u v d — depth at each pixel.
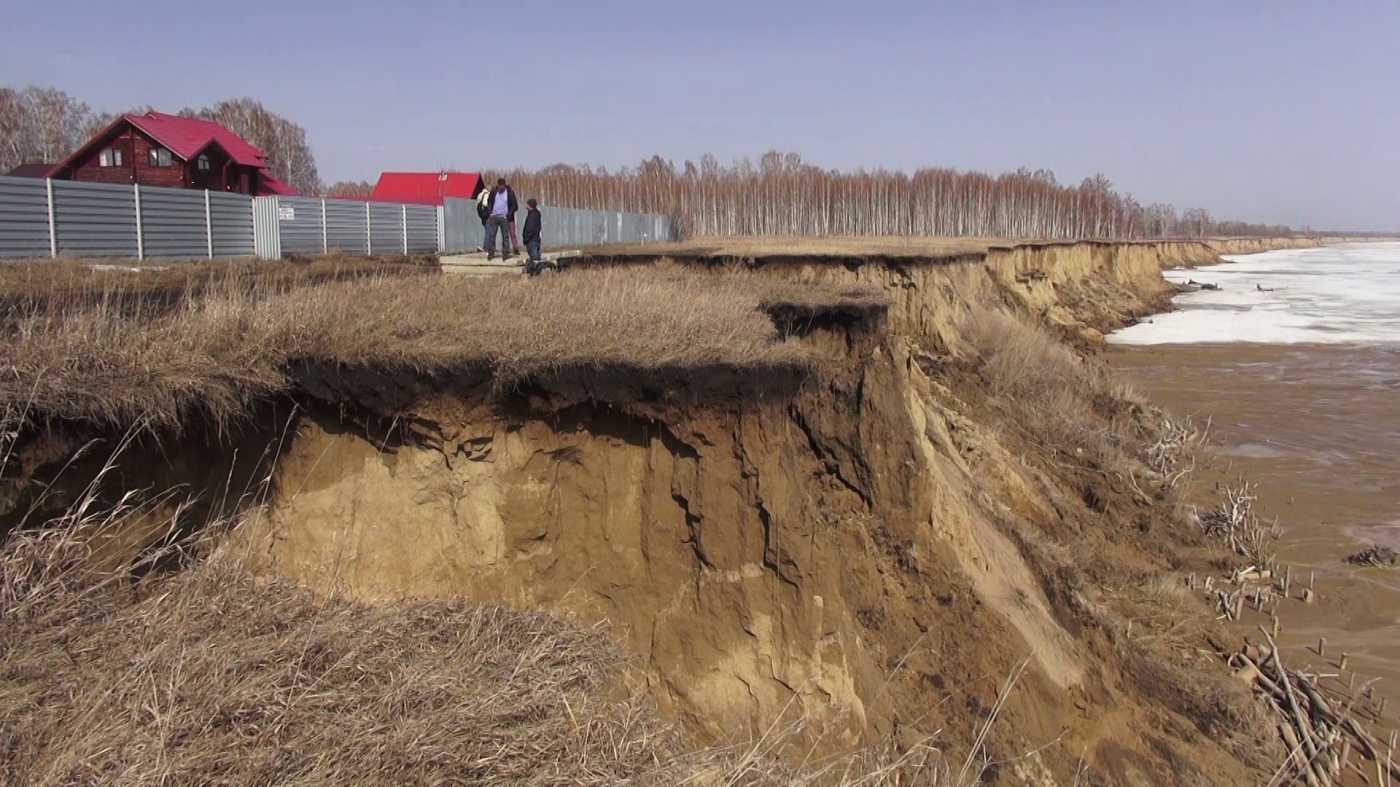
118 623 5.21
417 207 32.84
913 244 43.66
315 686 5.01
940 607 9.05
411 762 4.64
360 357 7.04
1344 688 10.98
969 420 15.74
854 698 7.59
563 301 9.42
